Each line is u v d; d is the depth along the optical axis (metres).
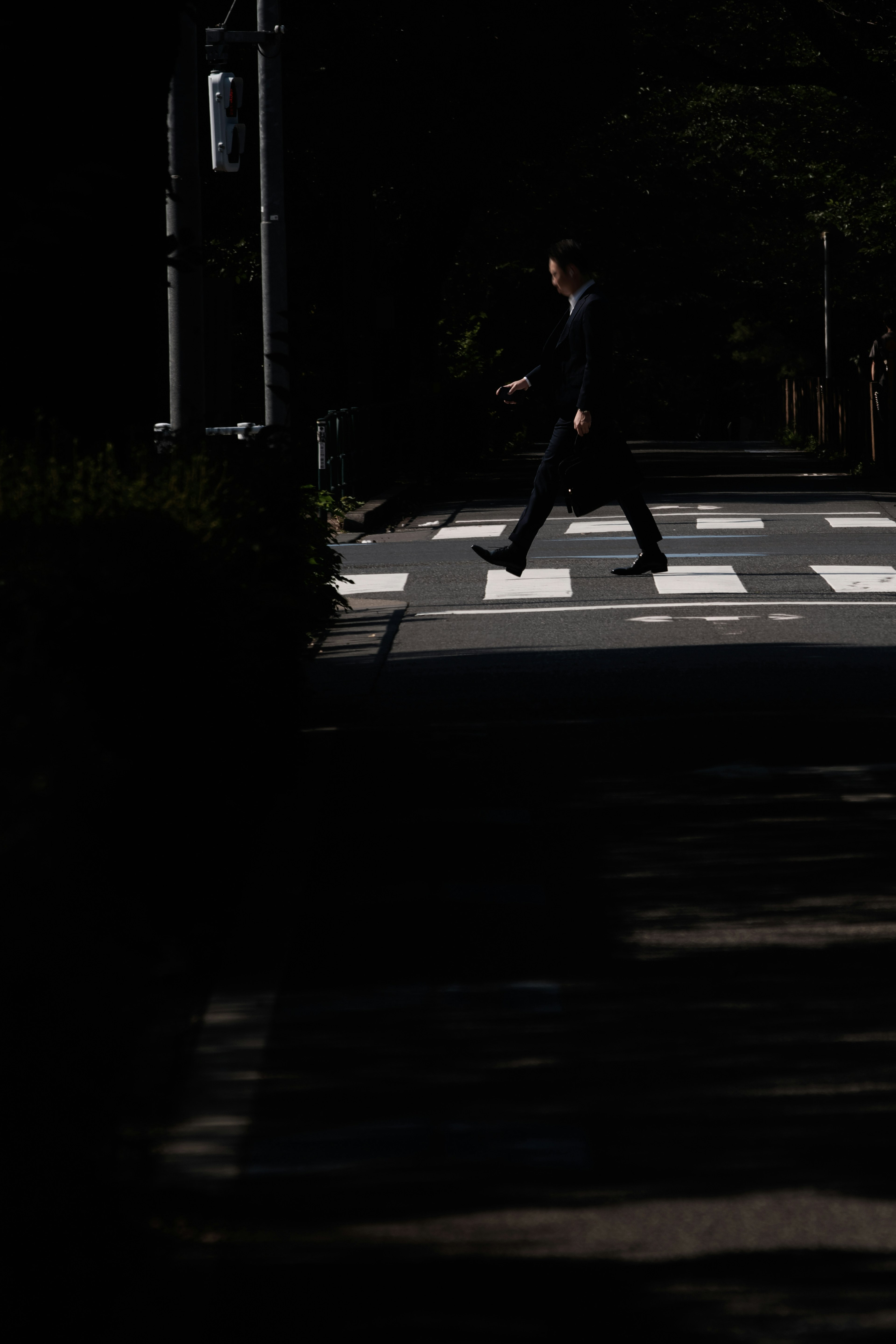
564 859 20.14
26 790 9.34
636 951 16.86
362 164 88.69
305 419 92.38
